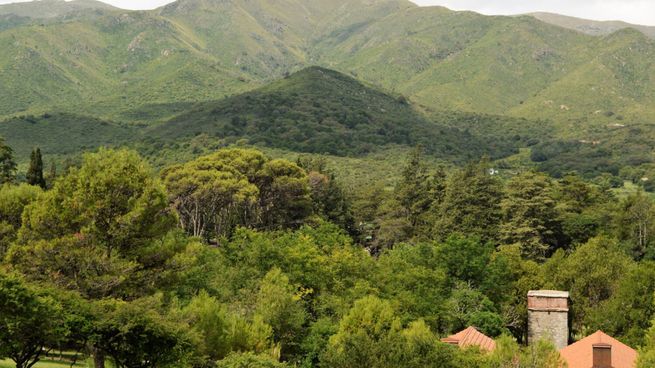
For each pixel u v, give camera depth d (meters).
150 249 44.94
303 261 63.62
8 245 51.81
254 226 98.19
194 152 185.88
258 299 53.75
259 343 46.53
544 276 72.69
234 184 90.19
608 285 67.75
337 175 185.12
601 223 105.62
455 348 38.91
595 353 42.62
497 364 36.19
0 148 86.06
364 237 115.69
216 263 59.78
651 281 59.47
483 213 101.81
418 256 75.38
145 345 39.16
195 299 46.88
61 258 41.97
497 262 72.19
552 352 36.16
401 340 37.09
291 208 102.00
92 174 44.75
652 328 47.16
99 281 41.53
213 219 97.56
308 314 57.84
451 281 69.56
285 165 101.38
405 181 118.44
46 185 87.50
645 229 102.56
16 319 35.22
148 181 45.56
